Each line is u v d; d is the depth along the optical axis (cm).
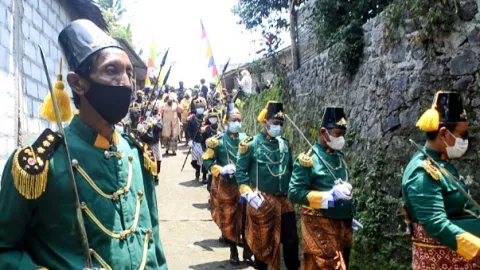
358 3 666
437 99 352
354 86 659
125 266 217
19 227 207
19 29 555
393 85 549
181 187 1177
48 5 708
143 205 241
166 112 1708
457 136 345
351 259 582
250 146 586
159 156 1149
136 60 1802
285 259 563
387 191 548
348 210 463
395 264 519
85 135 228
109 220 219
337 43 661
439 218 321
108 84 220
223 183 694
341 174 477
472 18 440
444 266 334
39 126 642
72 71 225
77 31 228
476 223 334
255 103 1278
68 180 213
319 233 455
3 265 202
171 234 809
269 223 550
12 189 207
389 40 555
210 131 1211
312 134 808
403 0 519
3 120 496
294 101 934
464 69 448
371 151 590
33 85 616
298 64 943
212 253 722
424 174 335
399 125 537
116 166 231
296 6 985
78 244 212
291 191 461
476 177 431
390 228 536
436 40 478
